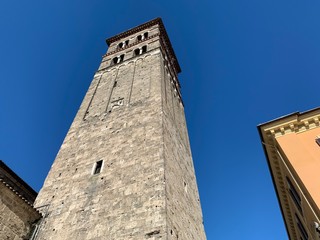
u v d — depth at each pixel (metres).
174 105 35.97
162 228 15.34
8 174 20.42
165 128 25.12
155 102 28.31
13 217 17.62
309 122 21.56
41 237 17.78
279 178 23.23
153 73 34.97
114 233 16.17
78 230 17.31
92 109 31.28
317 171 17.69
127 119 27.12
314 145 19.62
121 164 21.52
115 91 33.94
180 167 25.17
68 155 24.80
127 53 44.69
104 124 27.62
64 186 21.50
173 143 26.03
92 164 22.73
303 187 17.41
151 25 50.84
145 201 17.47
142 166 20.52
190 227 20.48
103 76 39.69
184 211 20.58
